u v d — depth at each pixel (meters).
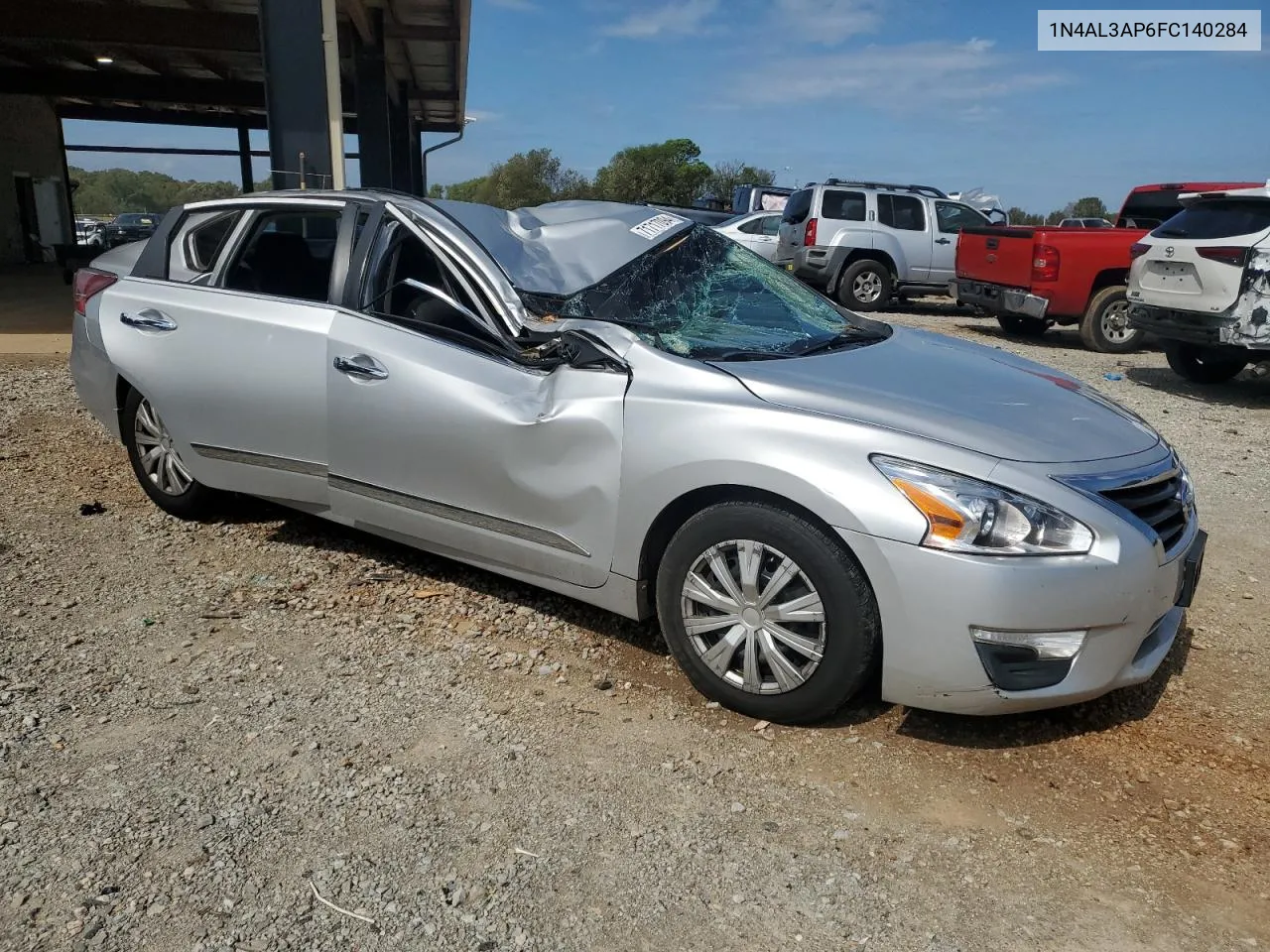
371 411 3.86
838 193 15.70
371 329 3.92
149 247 4.80
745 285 4.37
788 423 3.06
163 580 4.21
